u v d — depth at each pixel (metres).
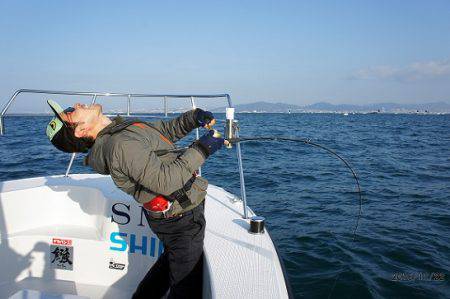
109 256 2.67
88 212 2.89
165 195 1.59
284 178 8.88
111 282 2.68
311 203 6.74
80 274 2.71
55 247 2.71
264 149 14.59
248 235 2.25
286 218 5.88
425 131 32.41
